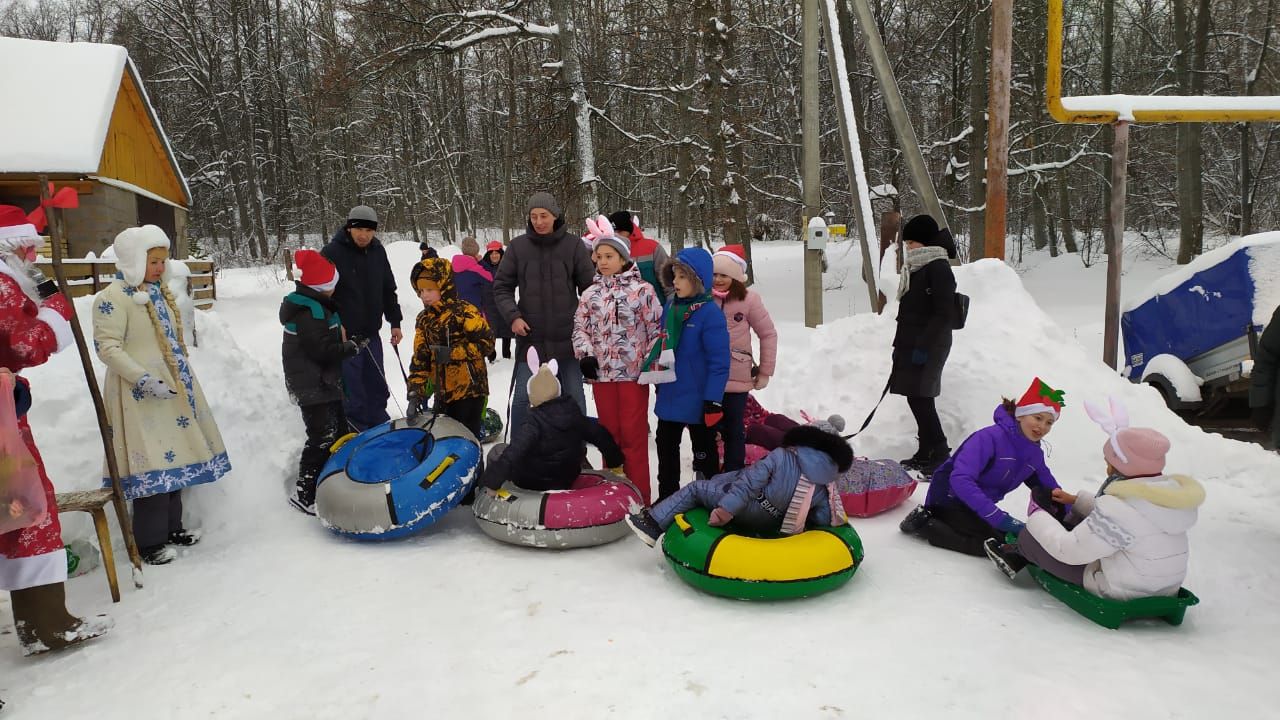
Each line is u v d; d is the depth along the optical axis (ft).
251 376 17.26
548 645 10.39
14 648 10.84
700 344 14.65
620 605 11.64
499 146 119.44
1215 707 8.57
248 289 66.95
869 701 8.86
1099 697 8.80
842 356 21.59
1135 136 78.23
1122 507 10.40
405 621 11.19
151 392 13.03
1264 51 70.13
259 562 13.57
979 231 64.03
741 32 71.46
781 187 91.04
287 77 116.98
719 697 9.01
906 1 69.67
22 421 10.36
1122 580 10.53
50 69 42.86
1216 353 23.18
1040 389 12.76
